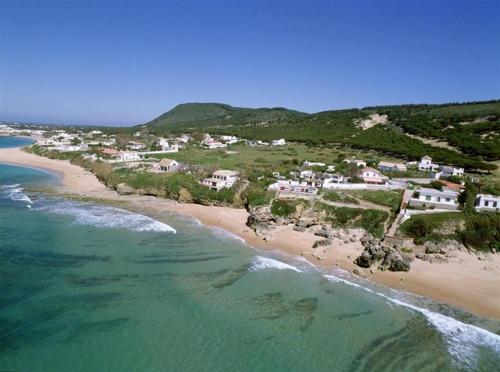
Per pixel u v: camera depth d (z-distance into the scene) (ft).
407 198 226.17
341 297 135.44
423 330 115.65
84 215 233.14
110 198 286.87
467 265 165.07
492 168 330.13
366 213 211.82
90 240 185.78
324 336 111.96
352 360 101.55
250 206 248.52
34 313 118.11
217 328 114.62
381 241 186.19
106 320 116.37
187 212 252.01
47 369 94.43
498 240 181.68
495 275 156.25
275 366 98.84
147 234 199.11
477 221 187.83
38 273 145.89
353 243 191.21
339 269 161.38
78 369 94.89
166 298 131.03
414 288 143.95
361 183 267.39
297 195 245.65
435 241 181.37
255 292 137.49
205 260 166.09
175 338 109.09
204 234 204.03
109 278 144.46
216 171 305.94
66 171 413.18
